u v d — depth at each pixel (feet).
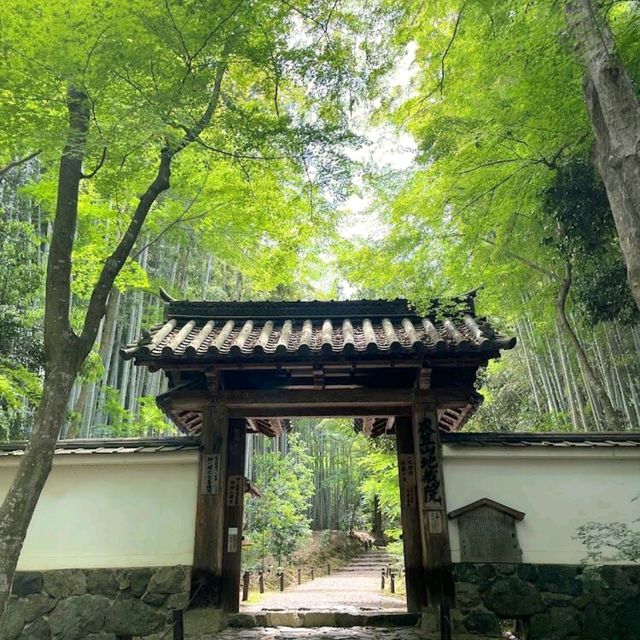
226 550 19.30
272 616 18.11
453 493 18.20
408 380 20.21
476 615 16.85
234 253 28.04
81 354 13.58
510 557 17.37
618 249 23.41
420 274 23.02
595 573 16.93
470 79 21.26
